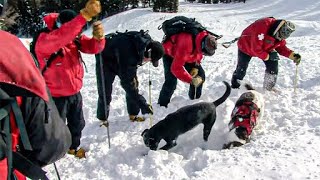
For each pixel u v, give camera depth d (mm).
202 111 5004
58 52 4340
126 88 5477
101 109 5836
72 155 4965
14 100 1821
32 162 1975
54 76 4383
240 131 4957
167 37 5836
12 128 1914
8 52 1820
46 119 1949
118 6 36062
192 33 5680
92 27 4527
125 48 5309
